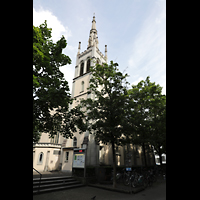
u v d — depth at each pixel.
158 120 18.16
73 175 14.00
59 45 10.63
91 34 34.78
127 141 12.95
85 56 29.23
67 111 11.40
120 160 24.28
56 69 11.16
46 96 8.12
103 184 13.34
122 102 12.60
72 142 21.33
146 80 20.50
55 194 9.37
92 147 18.91
